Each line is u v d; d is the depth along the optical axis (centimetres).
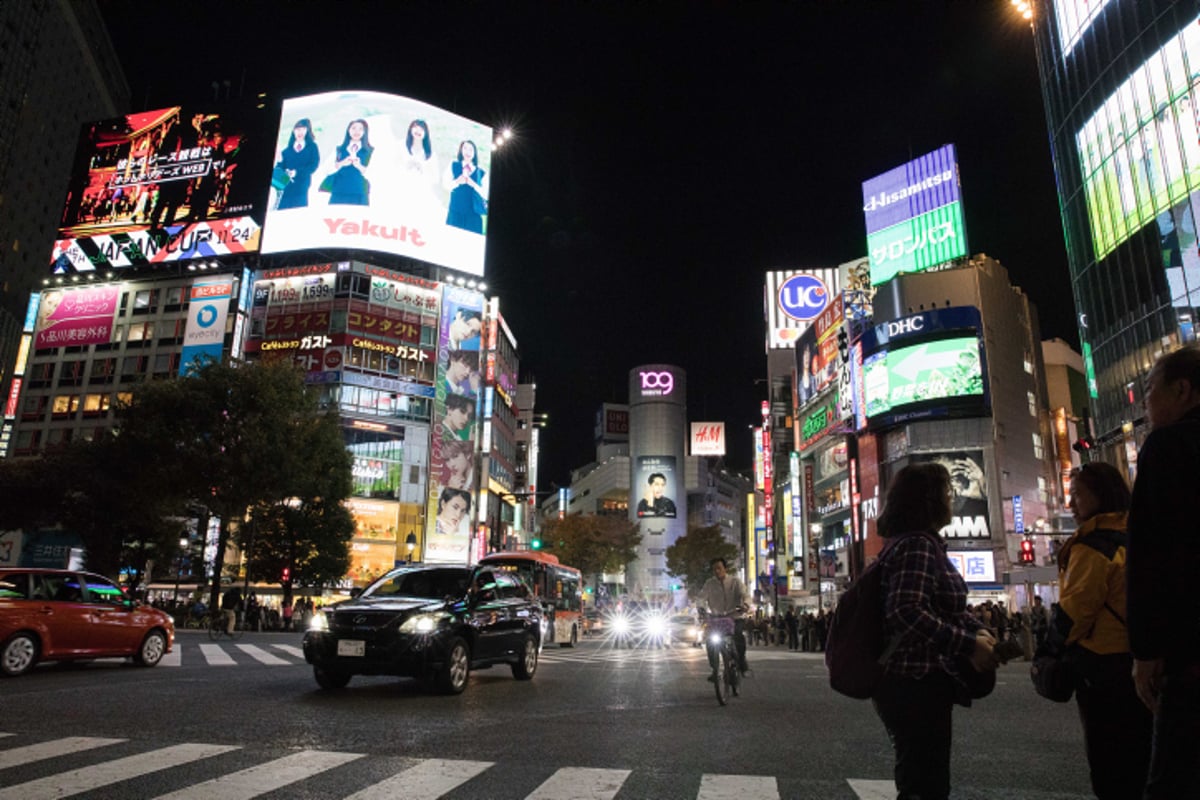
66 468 3475
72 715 734
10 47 7131
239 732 666
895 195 5534
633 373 14400
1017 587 4053
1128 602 212
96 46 8919
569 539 7338
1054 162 4172
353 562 5228
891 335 4606
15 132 7325
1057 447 4916
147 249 6000
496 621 1109
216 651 1675
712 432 14475
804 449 6034
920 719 281
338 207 5797
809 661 1998
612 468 14362
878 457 4697
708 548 9056
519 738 671
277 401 3050
